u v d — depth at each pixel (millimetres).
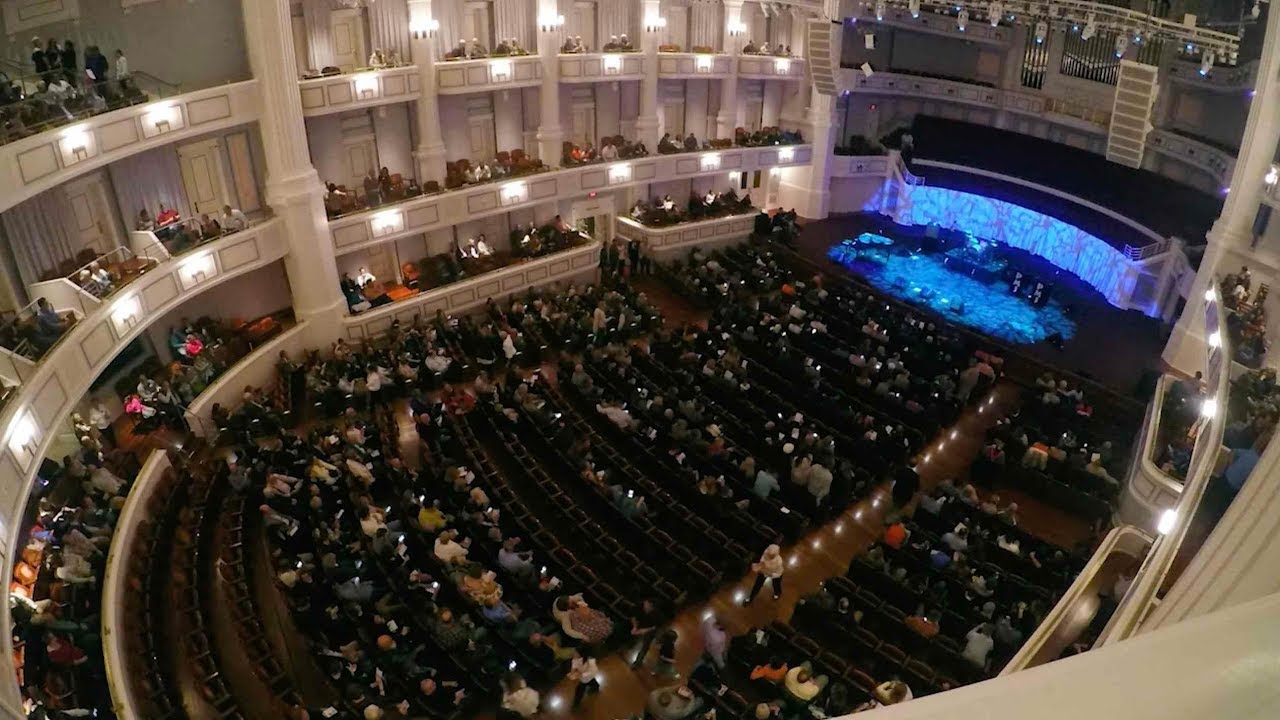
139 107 16781
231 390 19719
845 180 34344
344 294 23484
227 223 20016
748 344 23453
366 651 13266
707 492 17344
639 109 30312
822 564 16969
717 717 13023
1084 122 30484
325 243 21922
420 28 23875
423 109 25000
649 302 27266
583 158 28375
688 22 31188
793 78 32438
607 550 15734
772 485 17578
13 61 15898
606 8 28984
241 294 22047
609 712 13617
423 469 17906
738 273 28234
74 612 12703
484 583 14078
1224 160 25312
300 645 13844
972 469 19344
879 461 19125
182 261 18141
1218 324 18594
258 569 15039
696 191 33000
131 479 16109
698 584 15656
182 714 11930
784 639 14047
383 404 20609
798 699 12977
